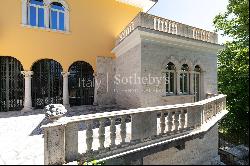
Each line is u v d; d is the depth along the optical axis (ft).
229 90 50.98
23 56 42.60
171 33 36.01
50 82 46.70
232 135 57.36
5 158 17.87
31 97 44.50
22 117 36.06
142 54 34.30
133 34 34.32
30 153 19.12
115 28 52.26
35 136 24.63
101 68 50.06
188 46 40.93
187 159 25.23
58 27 46.65
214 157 33.96
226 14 52.70
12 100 43.52
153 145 19.52
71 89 48.88
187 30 40.93
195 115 23.93
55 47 45.47
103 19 50.78
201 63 44.09
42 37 44.29
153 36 34.91
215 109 31.32
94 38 49.57
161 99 36.47
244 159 38.40
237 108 50.44
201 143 30.50
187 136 22.09
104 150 17.49
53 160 15.39
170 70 39.11
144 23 34.65
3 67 43.09
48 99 46.37
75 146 16.47
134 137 19.13
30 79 43.21
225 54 56.29
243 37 30.71
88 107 45.91
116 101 49.90
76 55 47.57
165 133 21.18
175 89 39.73
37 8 44.68
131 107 38.27
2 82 42.96
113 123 18.11
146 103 34.35
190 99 41.86
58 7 46.70
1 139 23.43
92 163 15.60
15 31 41.98
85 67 50.21
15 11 42.14
